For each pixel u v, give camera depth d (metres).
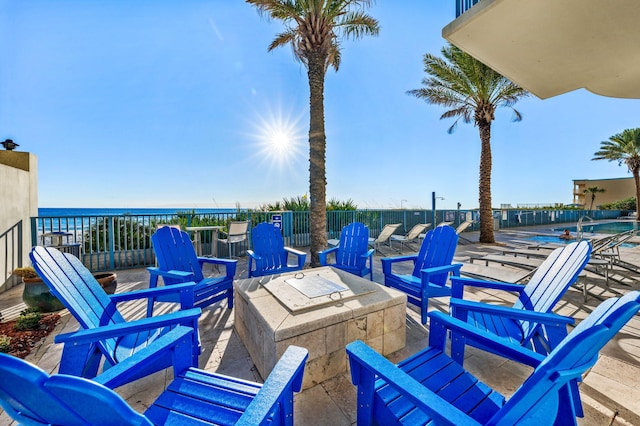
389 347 2.11
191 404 1.11
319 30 4.71
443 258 3.01
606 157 20.64
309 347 1.72
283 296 2.07
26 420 0.71
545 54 3.23
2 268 3.67
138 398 1.64
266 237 3.68
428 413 0.85
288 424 1.06
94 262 4.82
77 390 0.61
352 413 1.53
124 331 1.41
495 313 1.61
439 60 8.27
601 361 1.98
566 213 18.42
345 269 3.59
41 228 4.52
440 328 1.48
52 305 2.80
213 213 6.42
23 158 4.36
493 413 1.09
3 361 0.59
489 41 3.01
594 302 3.21
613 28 2.75
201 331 2.49
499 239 9.95
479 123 8.79
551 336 1.56
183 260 2.96
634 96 4.32
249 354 2.11
